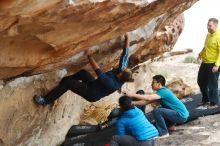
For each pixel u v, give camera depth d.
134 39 7.17
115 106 9.14
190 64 13.32
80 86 6.38
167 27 9.31
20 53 4.60
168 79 10.64
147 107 9.59
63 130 7.75
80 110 8.65
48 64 5.71
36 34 4.27
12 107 5.98
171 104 7.45
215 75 8.10
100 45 6.50
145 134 6.01
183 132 7.70
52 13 3.77
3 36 4.02
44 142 7.16
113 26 4.92
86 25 4.47
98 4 4.01
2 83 5.67
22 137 6.49
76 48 5.16
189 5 7.78
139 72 10.67
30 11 3.54
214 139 7.24
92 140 7.58
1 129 5.95
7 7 3.33
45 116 6.91
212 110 8.41
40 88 6.46
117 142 6.04
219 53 7.79
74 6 3.80
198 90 10.44
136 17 5.06
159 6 5.21
